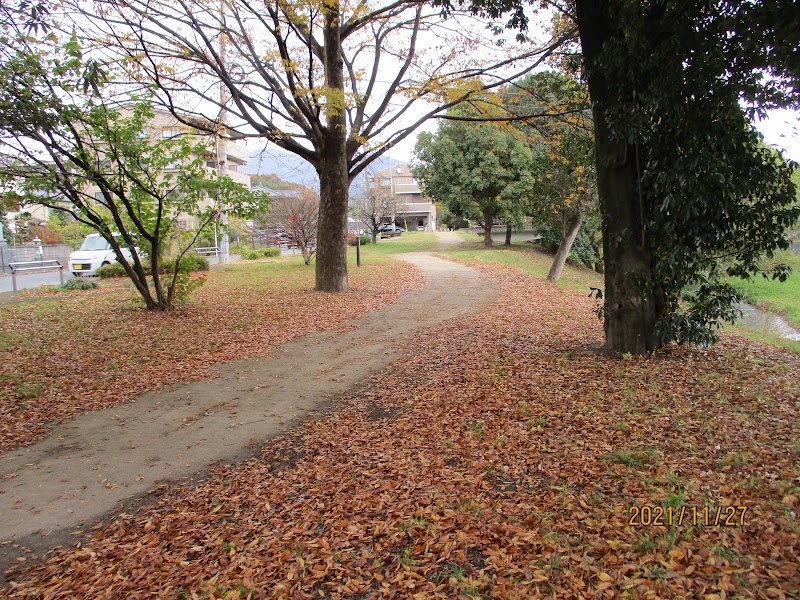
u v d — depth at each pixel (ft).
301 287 54.54
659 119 21.49
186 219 62.39
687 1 18.92
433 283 59.88
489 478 13.76
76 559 11.66
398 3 38.06
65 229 112.88
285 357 28.55
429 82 41.19
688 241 22.49
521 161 90.12
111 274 72.43
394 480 14.12
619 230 23.89
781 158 21.16
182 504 13.96
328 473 15.05
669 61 20.07
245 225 110.73
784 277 22.52
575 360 24.20
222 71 38.52
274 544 11.55
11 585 10.77
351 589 9.74
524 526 11.12
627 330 24.54
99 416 20.40
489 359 25.73
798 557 9.00
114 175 36.14
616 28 21.68
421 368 25.34
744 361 23.48
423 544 10.92
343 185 50.03
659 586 8.63
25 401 21.77
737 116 20.52
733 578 8.64
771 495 11.37
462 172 93.81
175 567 11.03
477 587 9.25
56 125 27.58
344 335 33.60
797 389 18.98
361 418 19.34
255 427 19.04
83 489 14.93
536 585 9.09
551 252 109.81
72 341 31.63
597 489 12.46
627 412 17.35
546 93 42.80
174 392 23.06
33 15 20.90
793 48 17.60
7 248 91.40
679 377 20.76
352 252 108.78
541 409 18.24
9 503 14.24
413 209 227.40
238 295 49.57
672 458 13.74
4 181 31.81
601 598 8.55
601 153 23.72
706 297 23.58
